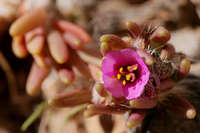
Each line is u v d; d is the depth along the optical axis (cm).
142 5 18
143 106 12
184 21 17
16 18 18
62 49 15
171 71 13
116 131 15
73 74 15
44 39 15
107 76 12
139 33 12
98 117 16
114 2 18
